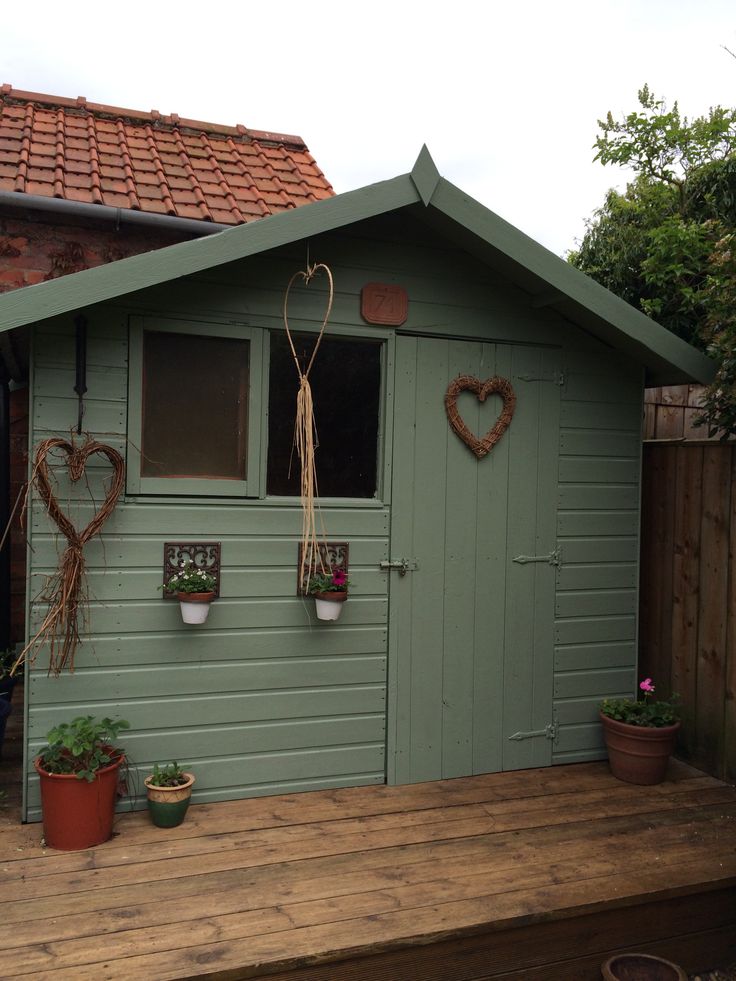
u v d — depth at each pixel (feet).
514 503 13.17
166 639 11.20
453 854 10.18
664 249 17.11
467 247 12.38
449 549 12.75
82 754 10.11
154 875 9.36
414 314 12.37
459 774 12.91
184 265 9.91
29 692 10.59
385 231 12.14
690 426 16.49
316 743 12.07
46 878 9.21
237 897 8.93
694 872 9.92
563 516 13.55
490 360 12.92
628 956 9.19
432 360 12.55
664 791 12.62
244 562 11.56
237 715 11.61
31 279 16.11
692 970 9.93
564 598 13.60
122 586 10.96
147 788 10.85
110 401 10.78
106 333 10.73
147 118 20.59
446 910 8.80
